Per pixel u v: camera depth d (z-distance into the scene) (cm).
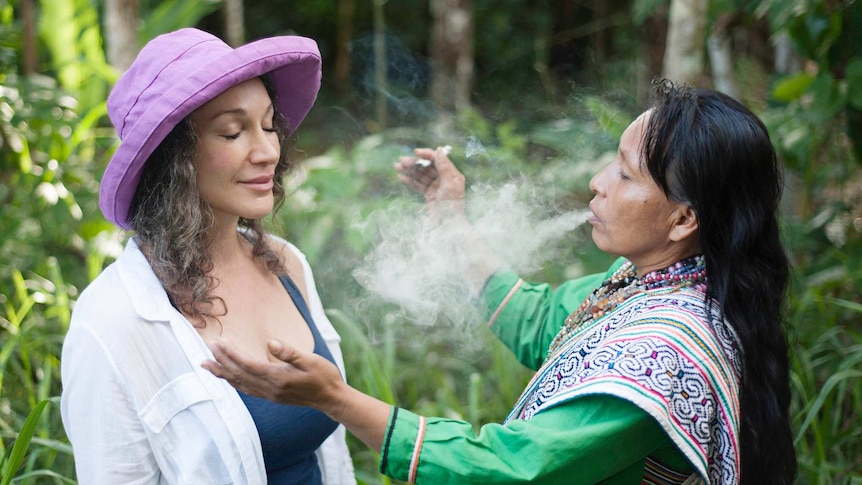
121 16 394
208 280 152
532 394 144
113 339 140
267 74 157
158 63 141
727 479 127
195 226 144
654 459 134
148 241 148
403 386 322
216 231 157
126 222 154
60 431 261
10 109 320
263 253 169
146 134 137
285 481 158
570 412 125
